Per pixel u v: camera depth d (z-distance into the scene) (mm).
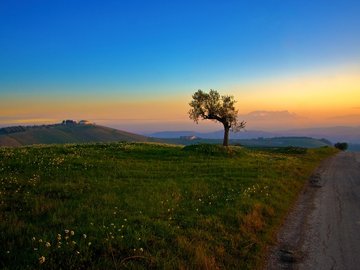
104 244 10523
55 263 9227
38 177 21172
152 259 10055
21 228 11555
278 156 51969
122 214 14148
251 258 11992
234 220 15000
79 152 36406
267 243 13875
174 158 37250
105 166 27891
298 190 26000
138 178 23859
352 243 14227
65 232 11070
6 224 11766
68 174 23172
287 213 18891
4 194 16328
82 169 25734
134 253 10352
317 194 24922
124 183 21328
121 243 10742
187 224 13758
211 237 12695
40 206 14523
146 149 42531
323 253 13086
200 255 10742
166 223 13258
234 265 11234
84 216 13508
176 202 17234
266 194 20672
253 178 25969
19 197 16047
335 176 35125
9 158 28250
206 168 30688
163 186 20875
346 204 21609
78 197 16984
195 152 42750
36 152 34156
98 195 17438
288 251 13078
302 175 33312
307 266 11898
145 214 14547
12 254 9547
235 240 13031
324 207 20688
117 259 9938
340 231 15836
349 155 68875
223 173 27969
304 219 17828
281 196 21719
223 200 18484
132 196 17703
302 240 14508
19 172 22969
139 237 11336
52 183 19484
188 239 12008
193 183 22516
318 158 57469
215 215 15297
